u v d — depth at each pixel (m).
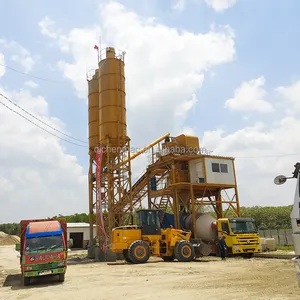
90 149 41.75
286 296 11.07
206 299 11.16
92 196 39.97
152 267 22.83
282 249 36.81
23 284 17.19
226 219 29.75
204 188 37.38
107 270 22.34
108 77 38.59
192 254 27.34
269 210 55.50
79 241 67.25
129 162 37.94
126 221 37.22
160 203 39.69
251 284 13.90
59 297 12.97
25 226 19.58
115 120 37.72
